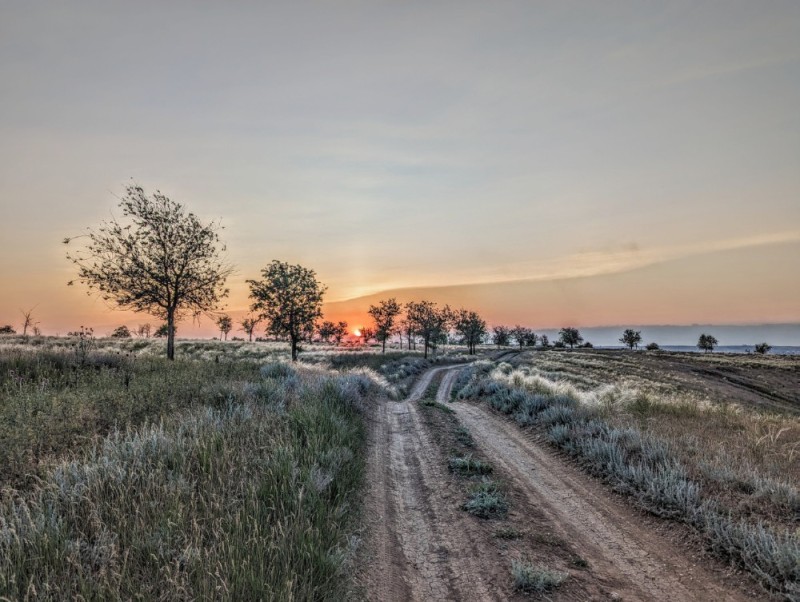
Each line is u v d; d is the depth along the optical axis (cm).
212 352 3669
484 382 2080
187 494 500
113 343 3988
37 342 2884
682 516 595
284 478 562
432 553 548
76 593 325
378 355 4997
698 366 5250
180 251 1920
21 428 630
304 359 3731
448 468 876
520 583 468
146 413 836
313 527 498
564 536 586
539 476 824
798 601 411
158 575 361
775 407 3381
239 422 814
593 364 5188
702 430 974
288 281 2928
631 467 734
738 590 448
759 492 604
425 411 1472
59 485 483
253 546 410
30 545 376
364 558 520
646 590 458
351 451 838
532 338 12712
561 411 1178
